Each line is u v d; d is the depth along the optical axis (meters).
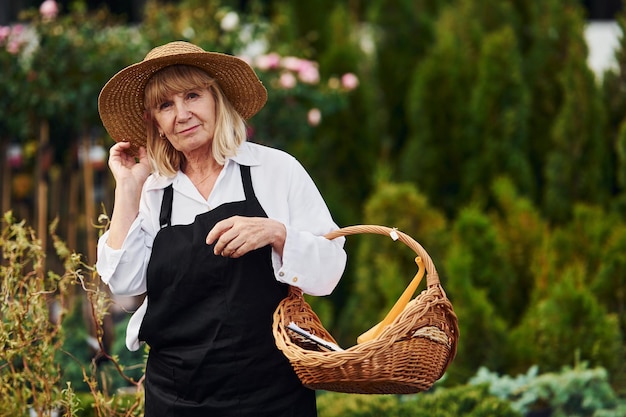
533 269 6.33
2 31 6.56
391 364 2.81
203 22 7.20
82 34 6.68
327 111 7.29
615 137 7.57
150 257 3.13
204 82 3.14
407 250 6.33
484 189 7.39
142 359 5.13
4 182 7.07
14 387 4.00
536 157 7.74
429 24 8.24
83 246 7.25
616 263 6.30
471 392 4.95
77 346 5.33
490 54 7.41
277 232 2.99
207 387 3.04
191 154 3.20
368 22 8.47
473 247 6.29
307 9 8.21
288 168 3.22
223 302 3.03
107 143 6.94
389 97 8.27
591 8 9.30
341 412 4.85
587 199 7.31
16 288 3.86
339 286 7.46
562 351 5.81
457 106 7.55
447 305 2.95
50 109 6.55
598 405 5.34
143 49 6.78
